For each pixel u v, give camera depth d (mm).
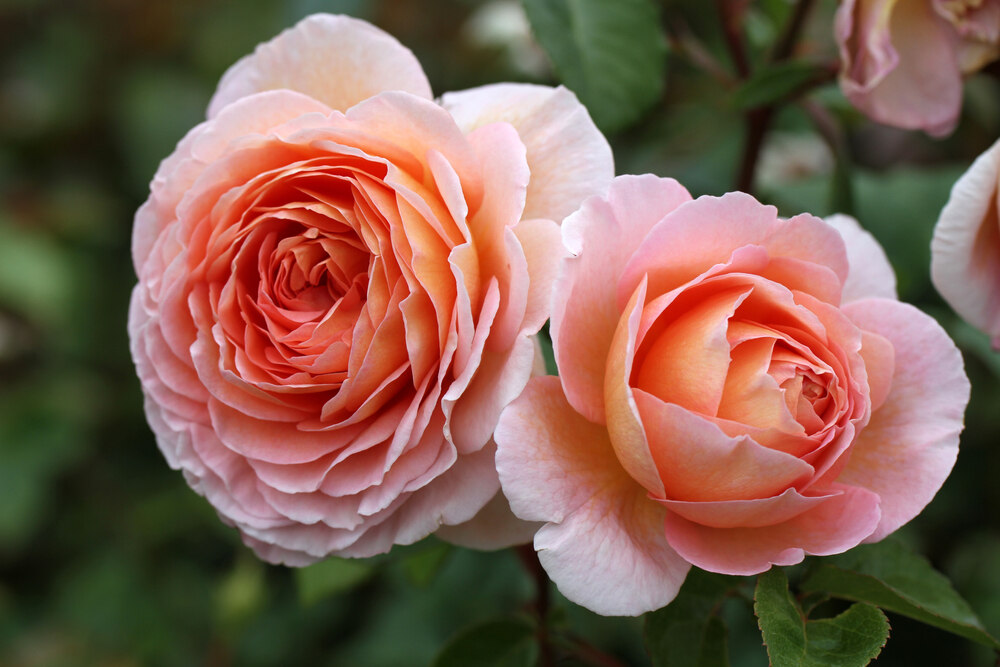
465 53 888
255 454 470
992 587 645
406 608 775
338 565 561
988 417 634
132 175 1172
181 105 1185
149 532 1010
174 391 482
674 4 764
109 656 961
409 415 451
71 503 1079
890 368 450
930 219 615
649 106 544
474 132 467
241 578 717
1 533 1014
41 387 1098
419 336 451
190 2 1217
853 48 521
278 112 476
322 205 464
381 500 455
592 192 461
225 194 468
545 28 540
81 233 1174
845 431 437
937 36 522
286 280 474
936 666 630
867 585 451
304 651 880
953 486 665
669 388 437
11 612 1026
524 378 438
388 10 1004
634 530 445
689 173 726
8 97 1235
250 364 474
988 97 664
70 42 1238
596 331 445
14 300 1093
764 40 622
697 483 433
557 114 469
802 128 686
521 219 463
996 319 494
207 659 953
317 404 472
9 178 1222
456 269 442
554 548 434
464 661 523
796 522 445
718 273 443
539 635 525
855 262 475
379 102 458
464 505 452
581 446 447
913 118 526
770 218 442
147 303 484
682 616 465
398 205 452
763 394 434
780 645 431
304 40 486
